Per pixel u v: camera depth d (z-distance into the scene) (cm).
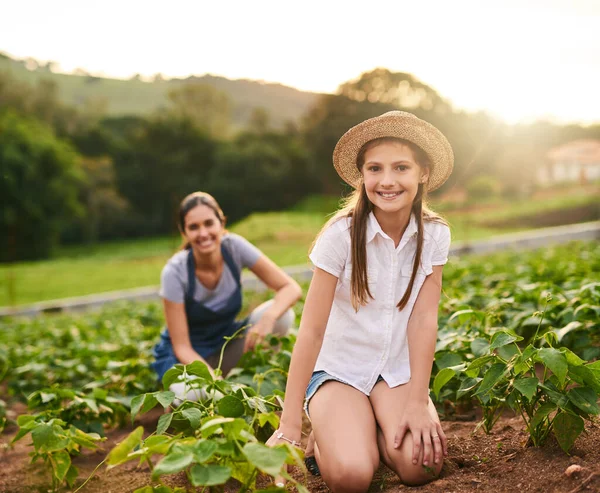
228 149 5416
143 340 612
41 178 4697
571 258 885
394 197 252
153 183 5338
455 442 279
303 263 2414
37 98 6059
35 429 266
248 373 347
